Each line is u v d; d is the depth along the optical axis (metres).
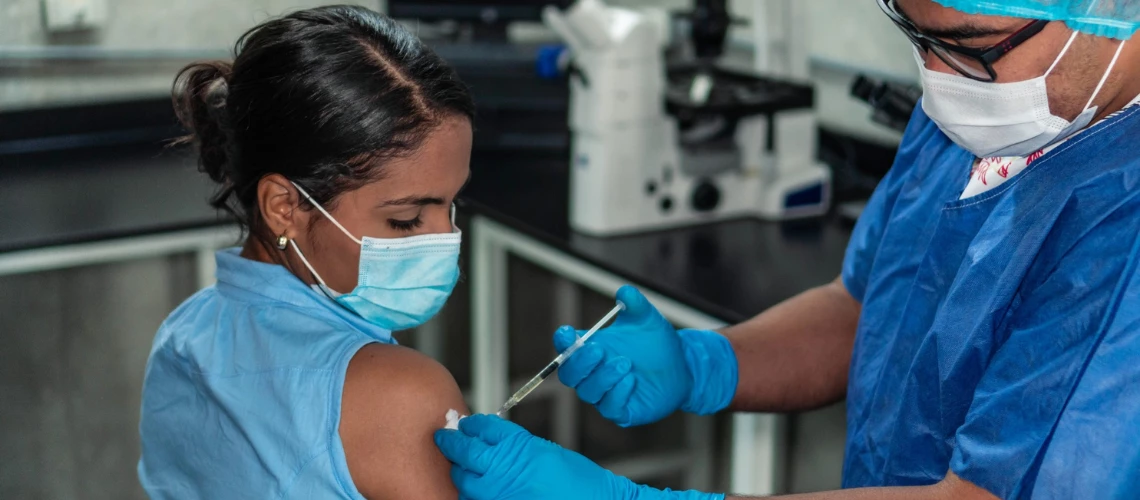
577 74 2.30
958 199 1.24
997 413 1.05
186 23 2.92
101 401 2.60
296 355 1.05
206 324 1.13
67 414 2.56
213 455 1.11
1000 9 1.00
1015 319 1.12
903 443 1.24
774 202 2.44
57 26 2.76
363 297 1.13
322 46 1.03
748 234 2.38
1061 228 1.08
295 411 1.03
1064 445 0.98
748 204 2.47
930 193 1.31
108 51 2.85
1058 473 0.98
